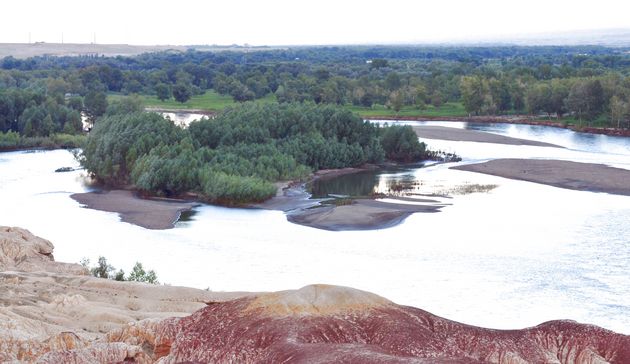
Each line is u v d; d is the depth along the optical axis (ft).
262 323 100.07
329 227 250.16
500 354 99.76
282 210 285.64
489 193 308.60
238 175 318.45
